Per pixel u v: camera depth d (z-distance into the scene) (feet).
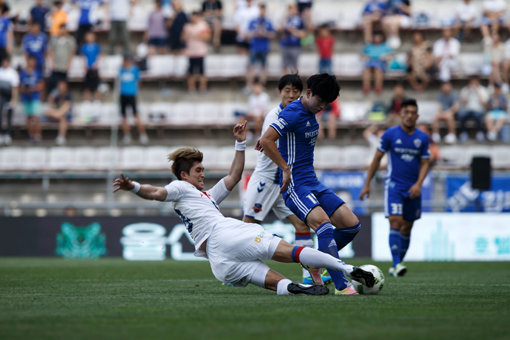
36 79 258.37
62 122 257.75
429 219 199.21
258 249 70.69
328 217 75.36
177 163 75.10
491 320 51.80
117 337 43.73
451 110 248.52
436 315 54.80
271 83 273.33
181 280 107.55
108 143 262.67
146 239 203.31
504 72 266.77
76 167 252.62
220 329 46.91
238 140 79.61
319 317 53.21
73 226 206.80
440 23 291.38
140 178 238.89
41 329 47.47
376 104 253.44
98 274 124.57
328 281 86.99
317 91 73.67
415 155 120.16
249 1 280.51
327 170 221.87
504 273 130.93
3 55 264.11
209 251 73.00
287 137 75.97
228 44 287.07
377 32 272.51
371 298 69.00
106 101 278.05
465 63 275.18
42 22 272.51
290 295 71.20
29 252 208.33
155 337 43.60
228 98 275.80
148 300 68.95
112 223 205.16
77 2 302.45
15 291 84.02
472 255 197.57
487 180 185.37
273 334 44.60
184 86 278.26
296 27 260.01
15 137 262.67
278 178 95.76
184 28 275.39
